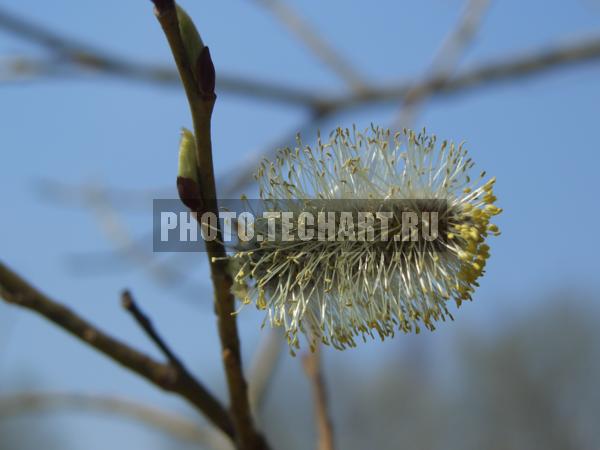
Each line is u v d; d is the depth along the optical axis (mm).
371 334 145
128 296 148
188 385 153
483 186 148
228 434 155
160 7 123
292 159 147
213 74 127
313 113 280
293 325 142
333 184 149
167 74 267
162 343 151
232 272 140
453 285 146
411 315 146
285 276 147
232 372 143
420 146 152
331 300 147
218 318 140
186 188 132
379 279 146
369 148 153
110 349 151
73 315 152
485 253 144
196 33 127
